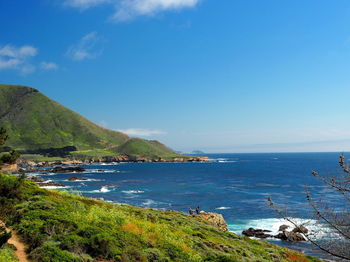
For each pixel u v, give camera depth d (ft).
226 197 271.90
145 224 77.87
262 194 288.30
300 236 143.33
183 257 58.85
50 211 65.57
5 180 65.62
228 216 195.72
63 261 43.78
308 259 97.66
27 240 51.83
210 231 111.96
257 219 186.60
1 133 56.95
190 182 407.03
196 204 236.63
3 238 45.27
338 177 30.89
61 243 49.49
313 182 387.96
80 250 49.19
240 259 72.49
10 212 59.93
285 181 411.54
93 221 64.75
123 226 70.44
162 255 55.93
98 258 48.96
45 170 579.89
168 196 277.23
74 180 418.92
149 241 61.93
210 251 73.67
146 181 417.69
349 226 29.78
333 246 30.17
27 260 44.39
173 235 76.43
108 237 53.42
